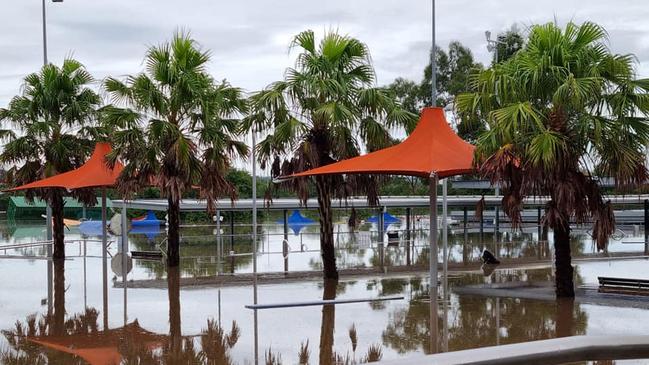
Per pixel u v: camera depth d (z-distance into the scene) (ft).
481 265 82.99
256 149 71.72
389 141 70.23
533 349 13.56
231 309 51.57
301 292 60.85
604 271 74.90
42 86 85.46
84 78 87.04
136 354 36.96
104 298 57.57
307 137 69.10
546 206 53.01
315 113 64.69
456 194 206.28
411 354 35.88
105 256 75.51
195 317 48.19
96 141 87.51
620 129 49.98
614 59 49.49
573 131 50.29
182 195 78.23
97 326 45.24
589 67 49.60
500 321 45.09
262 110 69.21
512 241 121.60
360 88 68.90
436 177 57.47
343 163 59.16
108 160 74.54
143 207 119.85
